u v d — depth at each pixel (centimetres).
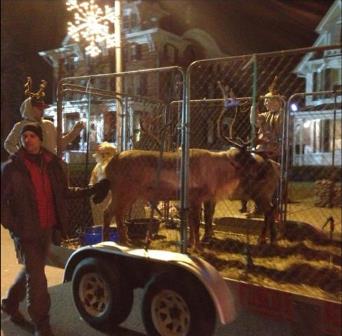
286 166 663
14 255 923
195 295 421
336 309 380
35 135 468
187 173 471
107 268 487
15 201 459
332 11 2389
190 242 568
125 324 525
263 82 702
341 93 751
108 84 1250
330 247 590
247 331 492
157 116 723
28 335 514
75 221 643
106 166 593
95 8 1261
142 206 731
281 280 453
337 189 862
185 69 470
